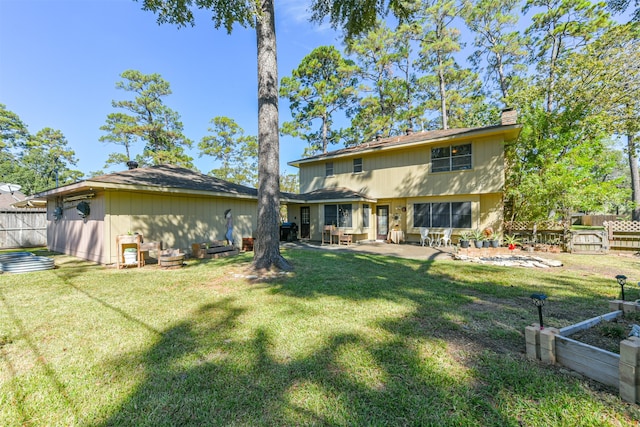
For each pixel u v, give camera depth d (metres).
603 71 11.85
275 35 6.51
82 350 2.75
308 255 8.97
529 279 5.54
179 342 2.91
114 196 7.53
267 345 2.81
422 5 17.89
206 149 31.67
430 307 3.91
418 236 13.35
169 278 5.84
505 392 2.01
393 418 1.79
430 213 12.84
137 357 2.61
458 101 20.61
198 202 9.74
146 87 27.12
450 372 2.28
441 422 1.74
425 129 23.83
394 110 22.30
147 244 7.33
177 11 5.60
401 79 21.66
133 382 2.22
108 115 25.80
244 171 34.00
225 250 9.81
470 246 9.25
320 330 3.16
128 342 2.92
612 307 3.24
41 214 13.47
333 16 7.83
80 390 2.12
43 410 1.91
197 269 6.80
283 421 1.78
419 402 1.93
